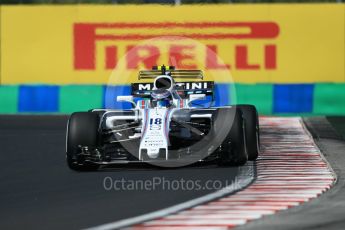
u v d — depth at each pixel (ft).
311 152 133.49
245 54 205.05
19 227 77.51
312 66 205.87
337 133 164.35
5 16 210.79
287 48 205.77
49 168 118.11
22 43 211.00
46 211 85.30
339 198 90.74
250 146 118.83
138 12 206.39
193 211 83.46
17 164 123.65
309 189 96.94
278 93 203.51
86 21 208.85
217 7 205.16
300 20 205.57
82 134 111.65
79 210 85.25
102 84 208.23
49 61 210.18
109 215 82.12
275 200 89.51
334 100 202.28
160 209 84.79
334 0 261.44
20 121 189.26
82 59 208.95
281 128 171.32
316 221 77.66
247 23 205.16
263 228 74.69
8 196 95.55
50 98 208.23
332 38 205.77
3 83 211.61
